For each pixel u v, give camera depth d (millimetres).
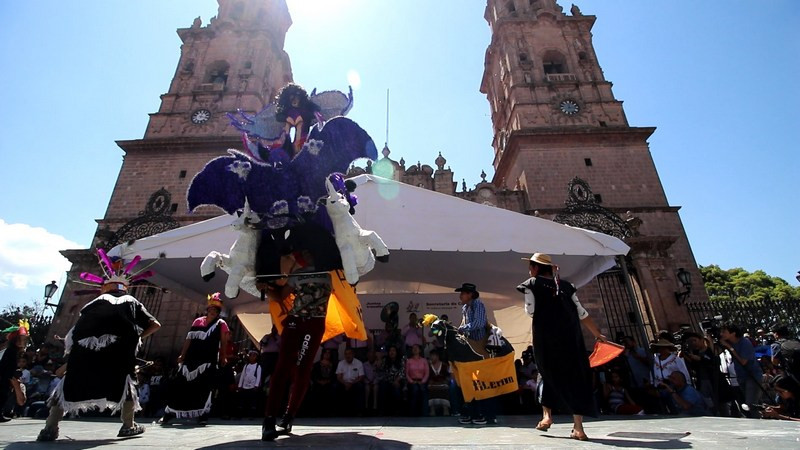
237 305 12664
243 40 30500
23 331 7316
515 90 27797
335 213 3709
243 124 3867
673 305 18453
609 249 7676
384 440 3031
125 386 3682
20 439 3539
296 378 3463
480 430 4211
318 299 3492
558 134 25359
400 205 7707
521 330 14406
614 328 18875
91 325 3627
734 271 52531
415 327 10391
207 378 5871
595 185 23953
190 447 2699
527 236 7641
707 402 7781
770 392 8047
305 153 3645
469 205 7859
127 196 23734
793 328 16062
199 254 7207
